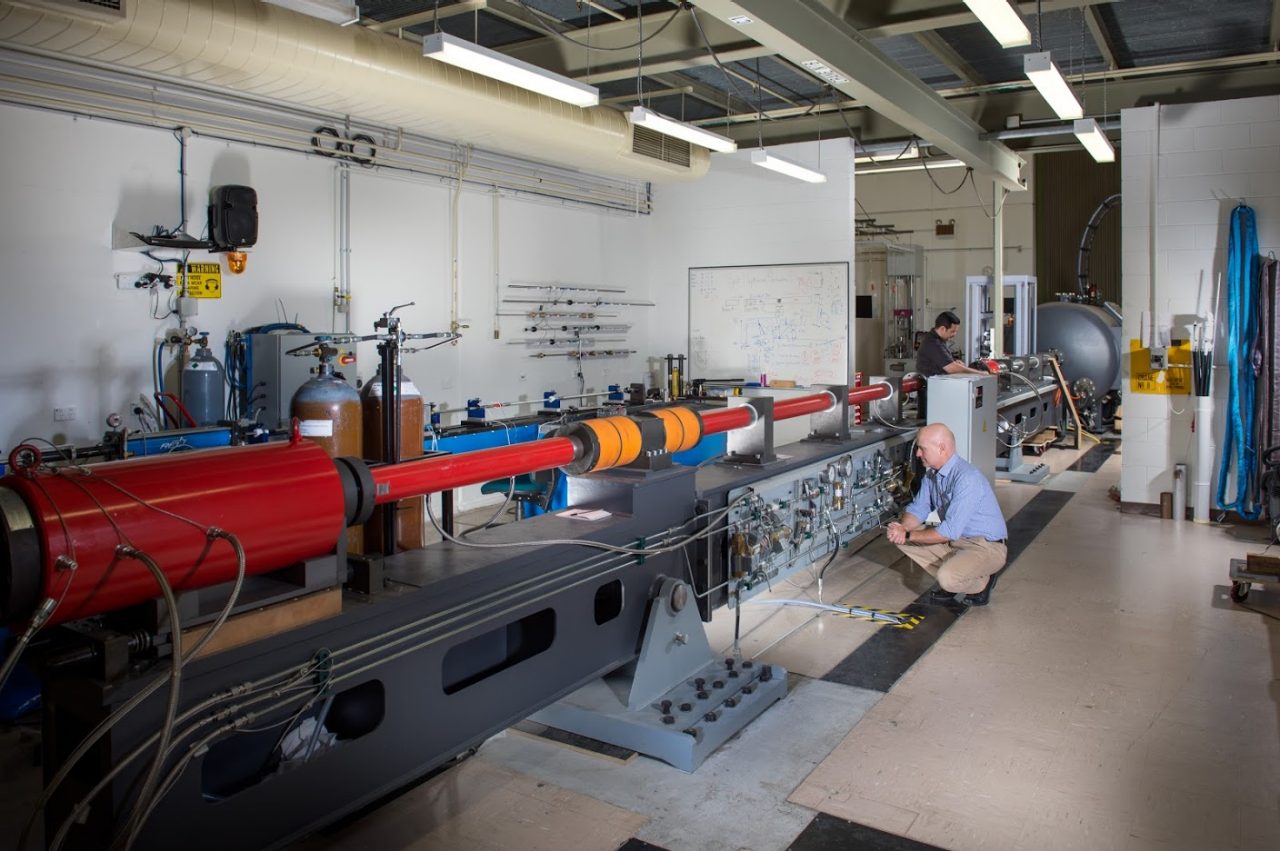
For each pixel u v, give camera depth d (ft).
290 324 17.01
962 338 40.34
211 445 14.02
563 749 9.11
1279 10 19.26
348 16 10.62
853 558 16.51
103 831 5.23
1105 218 40.81
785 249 26.43
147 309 15.53
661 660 9.61
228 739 6.84
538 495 15.26
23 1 10.06
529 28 19.47
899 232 41.22
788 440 26.58
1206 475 19.52
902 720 9.78
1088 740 9.29
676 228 27.94
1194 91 23.72
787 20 14.56
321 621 6.14
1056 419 31.04
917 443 14.02
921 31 19.38
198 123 16.12
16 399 13.99
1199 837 7.52
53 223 14.29
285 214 17.69
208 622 5.54
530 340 23.79
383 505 7.59
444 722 7.19
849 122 26.76
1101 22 19.95
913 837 7.55
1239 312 18.62
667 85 24.27
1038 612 13.41
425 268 20.68
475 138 18.29
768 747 9.16
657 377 28.50
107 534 5.00
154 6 11.78
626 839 7.54
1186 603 13.82
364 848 7.39
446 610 7.08
